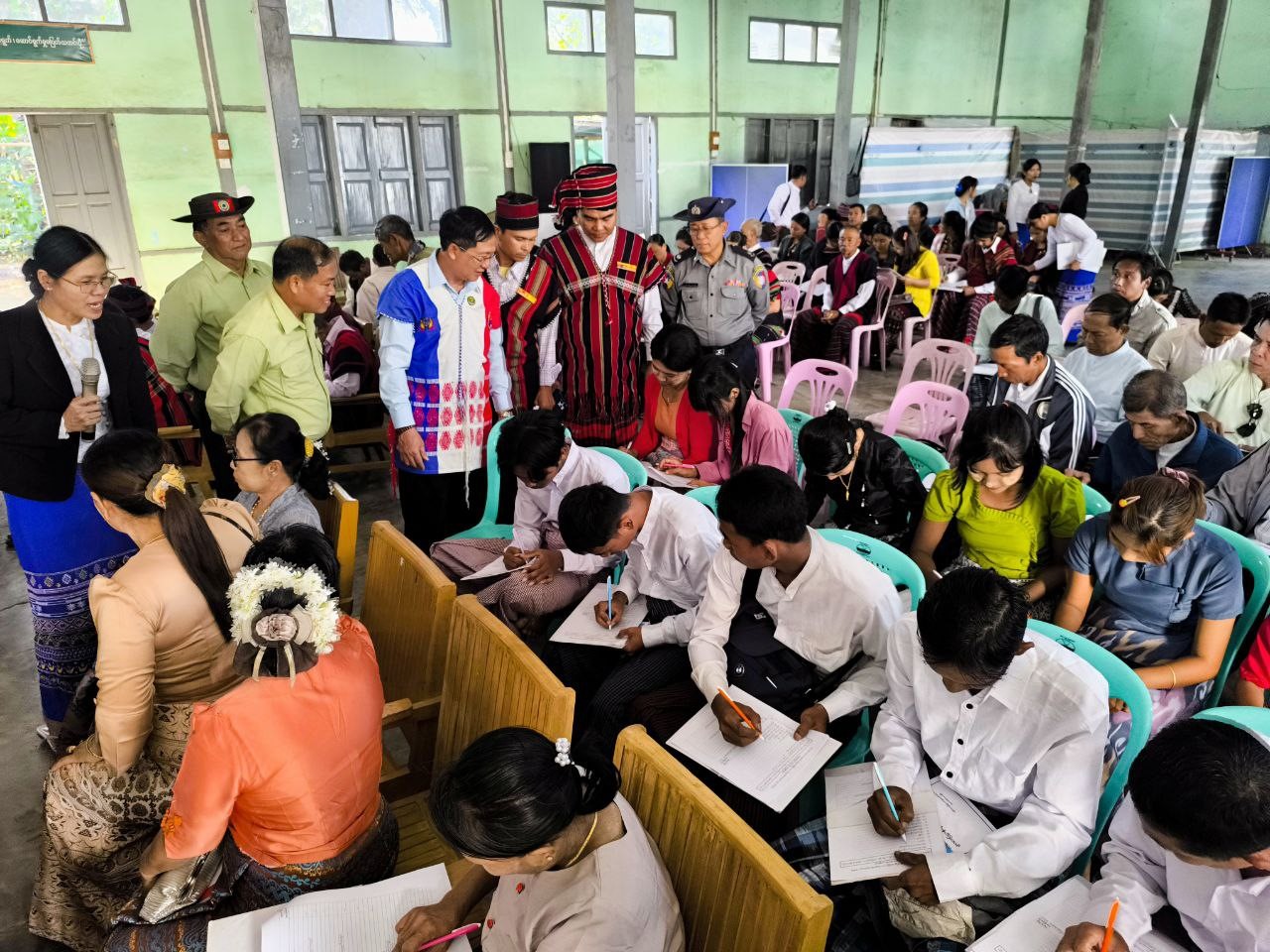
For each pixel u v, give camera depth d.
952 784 1.69
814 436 2.66
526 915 1.24
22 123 7.74
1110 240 12.72
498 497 3.17
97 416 2.37
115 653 1.58
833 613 1.96
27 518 2.41
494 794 1.07
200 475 4.08
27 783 2.53
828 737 1.76
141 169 7.97
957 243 9.23
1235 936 1.29
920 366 7.49
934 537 2.58
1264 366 3.16
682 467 3.27
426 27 9.15
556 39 9.98
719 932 1.26
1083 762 1.54
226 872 1.54
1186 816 1.17
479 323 3.09
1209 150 12.27
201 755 1.30
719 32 11.26
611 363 3.66
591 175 3.34
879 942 1.56
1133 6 14.19
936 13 13.23
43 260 2.28
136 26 7.65
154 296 8.31
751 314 4.53
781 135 12.40
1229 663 2.19
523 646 1.69
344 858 1.50
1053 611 2.39
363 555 3.96
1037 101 14.92
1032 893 1.53
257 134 8.48
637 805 1.42
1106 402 3.61
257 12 6.27
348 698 1.40
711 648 2.05
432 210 9.77
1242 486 2.52
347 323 4.79
